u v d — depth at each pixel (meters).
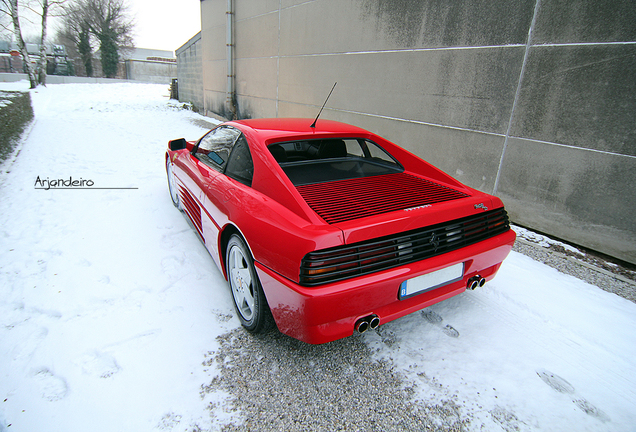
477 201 2.00
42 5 21.02
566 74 3.30
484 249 1.92
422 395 1.70
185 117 12.38
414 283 1.72
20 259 2.86
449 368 1.88
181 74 15.98
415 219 1.71
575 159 3.34
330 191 2.02
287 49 7.48
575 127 3.30
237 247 2.06
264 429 1.50
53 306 2.28
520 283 2.74
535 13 3.45
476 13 3.95
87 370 1.78
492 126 3.99
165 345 1.97
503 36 3.73
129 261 2.87
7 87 19.36
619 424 1.58
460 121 4.32
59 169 5.49
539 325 2.25
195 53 13.73
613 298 2.58
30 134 8.05
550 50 3.38
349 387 1.74
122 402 1.60
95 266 2.78
